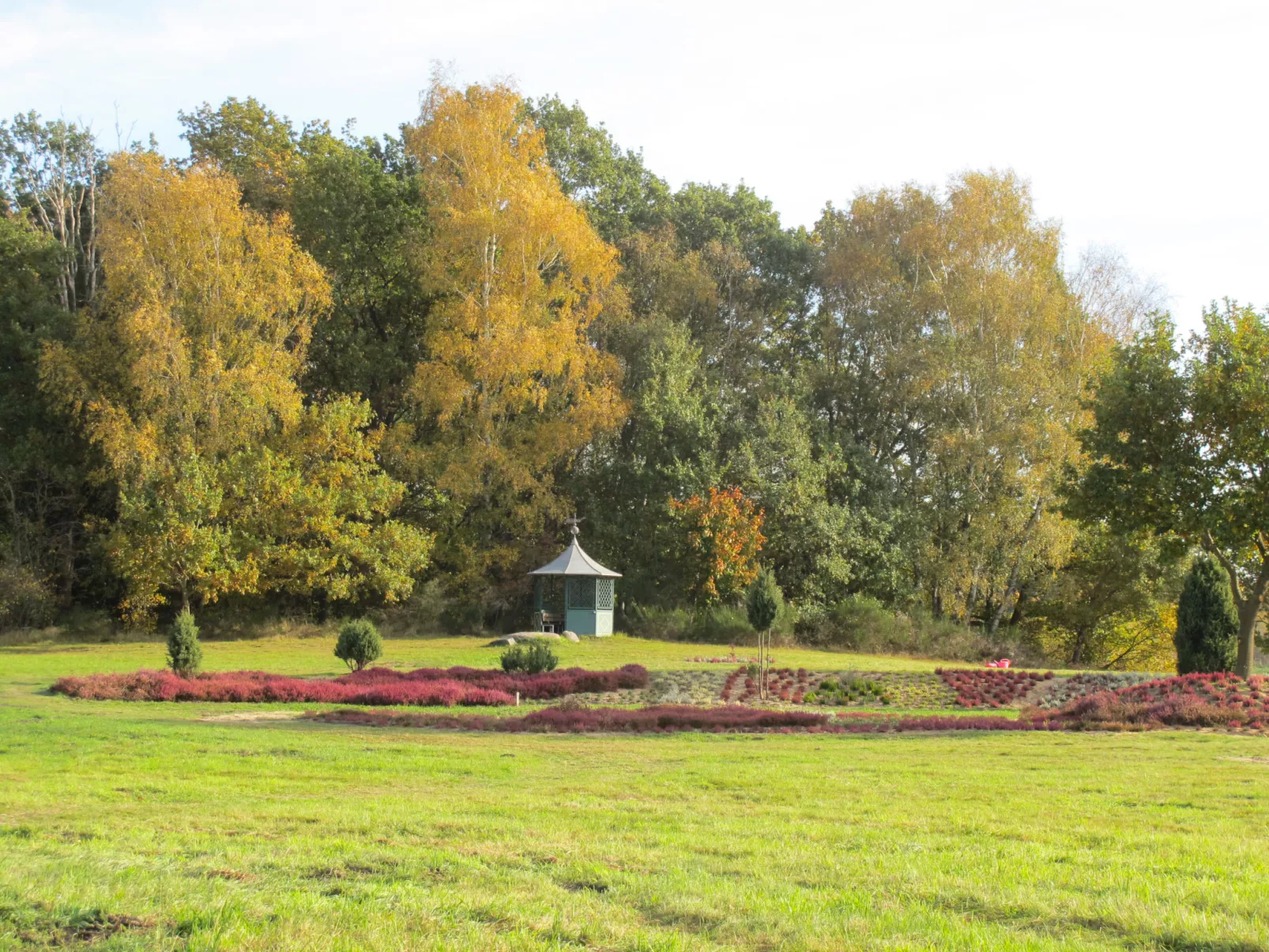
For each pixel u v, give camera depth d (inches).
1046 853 291.0
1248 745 558.9
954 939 201.5
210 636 1448.1
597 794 404.8
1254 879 256.8
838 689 895.7
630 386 1731.1
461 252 1544.0
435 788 415.2
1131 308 1510.8
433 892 230.7
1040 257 1561.3
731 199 2079.2
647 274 1808.6
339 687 809.5
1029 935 206.7
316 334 1643.7
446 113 1523.1
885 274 1721.2
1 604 1407.5
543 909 219.0
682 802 387.2
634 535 1593.3
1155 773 454.9
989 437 1491.1
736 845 298.2
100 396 1385.3
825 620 1422.2
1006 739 596.7
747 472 1502.2
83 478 1496.1
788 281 1952.5
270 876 242.4
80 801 366.6
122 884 225.0
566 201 1571.1
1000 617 1566.2
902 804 381.1
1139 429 833.5
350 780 433.4
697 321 1841.8
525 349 1443.2
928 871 263.0
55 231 1748.3
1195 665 874.8
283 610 1546.5
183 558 1315.2
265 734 578.9
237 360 1417.3
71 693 762.2
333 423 1421.0
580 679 883.4
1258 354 801.6
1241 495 785.6
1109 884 250.4
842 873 261.1
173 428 1368.1
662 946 195.9
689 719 660.7
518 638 1263.5
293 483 1381.6
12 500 1498.5
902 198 1747.0
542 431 1530.5
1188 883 249.0
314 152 1750.7
